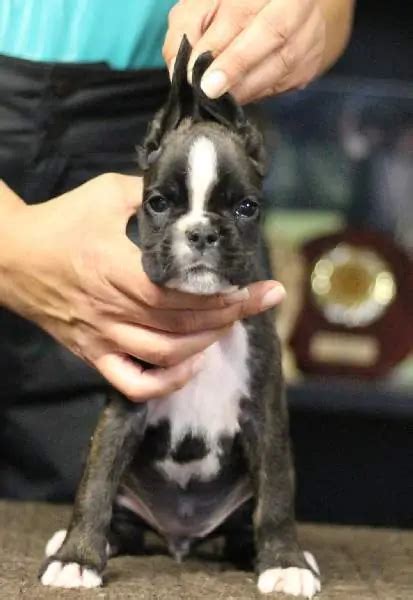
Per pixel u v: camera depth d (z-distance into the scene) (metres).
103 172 2.84
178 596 1.99
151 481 2.36
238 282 1.97
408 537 2.67
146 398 2.14
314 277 3.72
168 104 2.14
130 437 2.25
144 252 2.01
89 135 2.81
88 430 2.97
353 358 3.69
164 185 2.02
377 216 4.02
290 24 2.21
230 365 2.27
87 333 2.15
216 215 1.99
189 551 2.46
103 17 2.79
